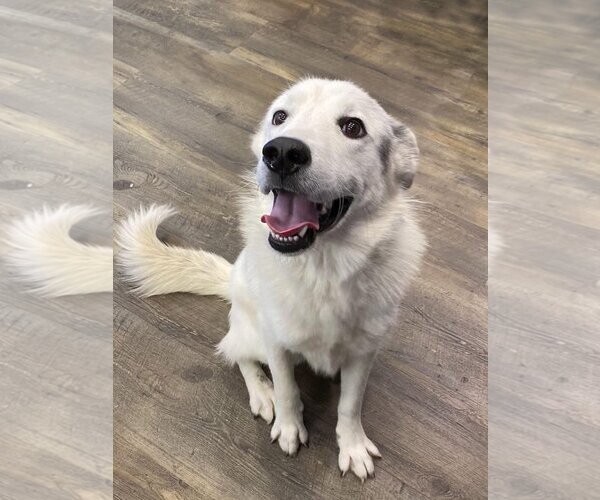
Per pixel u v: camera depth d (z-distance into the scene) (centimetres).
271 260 141
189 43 276
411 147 149
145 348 188
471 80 267
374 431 173
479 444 171
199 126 247
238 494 161
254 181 154
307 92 136
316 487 162
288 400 163
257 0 296
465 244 215
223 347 179
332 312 142
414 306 200
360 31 286
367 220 139
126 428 171
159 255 194
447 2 298
